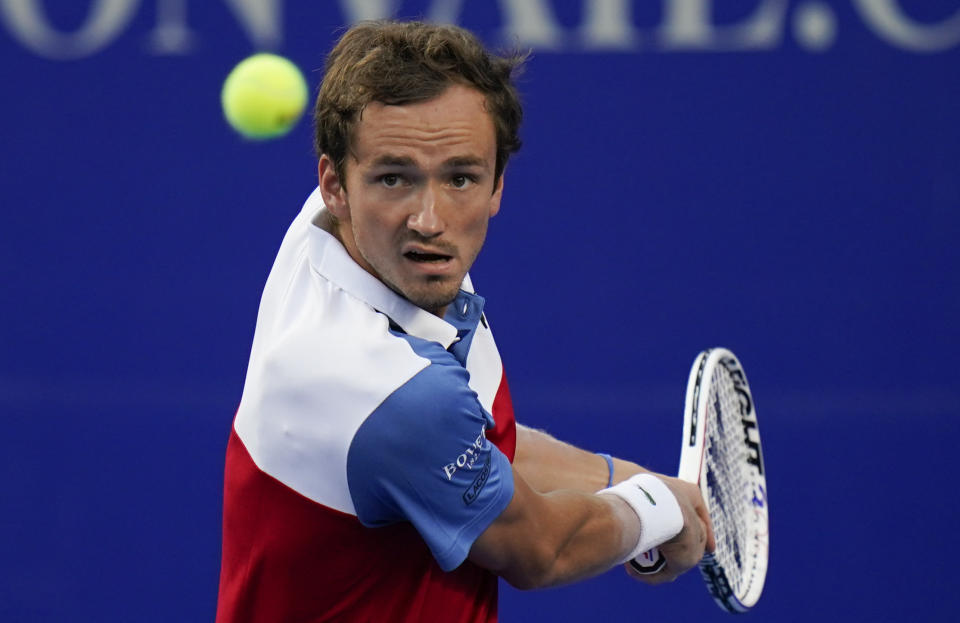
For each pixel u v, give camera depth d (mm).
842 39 19656
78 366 19812
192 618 19594
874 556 19641
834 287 19828
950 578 19531
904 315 19797
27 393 19766
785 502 19719
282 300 7457
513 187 19922
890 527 19641
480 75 6695
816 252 19828
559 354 19953
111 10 19766
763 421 19828
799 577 19625
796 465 19812
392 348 6609
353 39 6945
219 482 19766
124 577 19625
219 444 19797
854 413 19797
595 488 9375
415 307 6988
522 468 9359
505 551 7168
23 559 19594
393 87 6504
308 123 19734
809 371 19859
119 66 19781
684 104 19797
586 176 19875
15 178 19797
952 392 19719
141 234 19859
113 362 19844
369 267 7043
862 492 19719
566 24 19734
